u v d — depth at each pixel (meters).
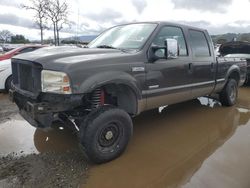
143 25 4.35
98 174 3.09
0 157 3.45
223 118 5.32
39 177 2.98
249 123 5.04
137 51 3.78
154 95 3.96
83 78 3.06
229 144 4.02
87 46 4.62
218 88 5.68
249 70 8.69
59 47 3.99
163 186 2.88
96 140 3.14
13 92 3.69
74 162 3.35
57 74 2.98
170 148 3.85
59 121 3.69
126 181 2.97
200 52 5.00
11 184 2.84
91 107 3.40
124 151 3.62
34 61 3.13
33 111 2.98
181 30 4.63
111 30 4.86
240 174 3.12
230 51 9.75
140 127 4.73
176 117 5.34
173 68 4.24
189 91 4.73
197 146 3.93
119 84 3.53
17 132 4.36
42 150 3.69
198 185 2.89
